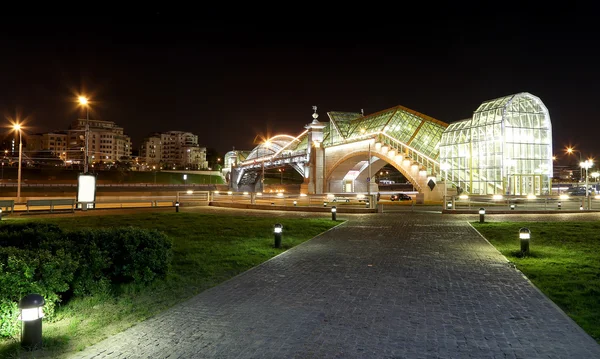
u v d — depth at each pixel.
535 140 56.31
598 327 6.95
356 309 8.00
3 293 6.61
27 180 115.62
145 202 44.12
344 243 16.81
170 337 6.67
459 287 9.62
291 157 98.75
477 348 6.13
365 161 84.19
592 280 10.09
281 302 8.52
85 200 19.31
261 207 37.38
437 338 6.52
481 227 22.02
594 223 23.11
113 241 9.78
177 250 14.75
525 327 6.97
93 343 6.46
